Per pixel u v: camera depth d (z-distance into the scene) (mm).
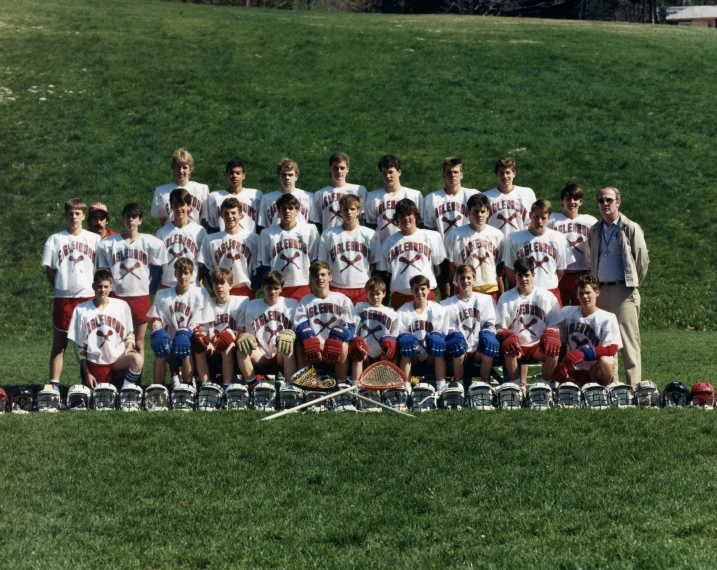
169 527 6359
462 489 6961
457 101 29938
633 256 10477
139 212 10891
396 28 38188
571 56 34406
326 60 33219
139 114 28141
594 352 9734
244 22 37344
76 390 9586
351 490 6992
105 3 40344
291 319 10336
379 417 8984
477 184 24453
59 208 22984
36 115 27625
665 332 18328
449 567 5691
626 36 38062
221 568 5762
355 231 10945
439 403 9531
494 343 9781
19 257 21094
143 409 9516
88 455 7746
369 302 10328
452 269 11125
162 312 10383
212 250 11180
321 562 5812
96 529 6336
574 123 28438
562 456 7594
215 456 7738
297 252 11023
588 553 5785
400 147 26672
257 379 10102
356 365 9797
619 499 6637
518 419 8734
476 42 36031
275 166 25438
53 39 33188
